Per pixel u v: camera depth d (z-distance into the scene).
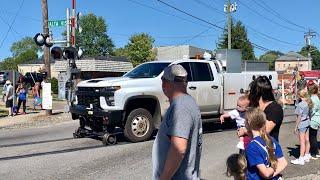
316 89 9.79
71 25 19.08
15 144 11.87
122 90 11.29
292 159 9.92
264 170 4.66
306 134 9.52
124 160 9.56
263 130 4.81
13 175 8.30
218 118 13.31
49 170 8.70
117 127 12.16
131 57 82.25
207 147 11.16
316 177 8.16
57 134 13.80
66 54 18.52
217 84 13.27
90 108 11.60
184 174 3.88
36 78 38.12
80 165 9.12
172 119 3.83
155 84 11.84
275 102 5.67
